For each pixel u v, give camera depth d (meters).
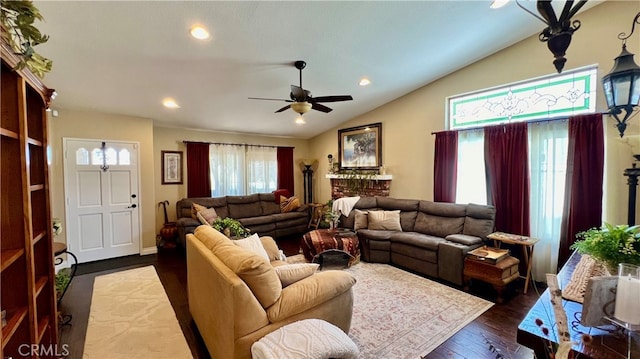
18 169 1.40
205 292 2.13
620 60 2.11
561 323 0.98
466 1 2.72
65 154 4.20
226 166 6.30
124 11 2.31
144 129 4.87
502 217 3.86
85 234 4.39
